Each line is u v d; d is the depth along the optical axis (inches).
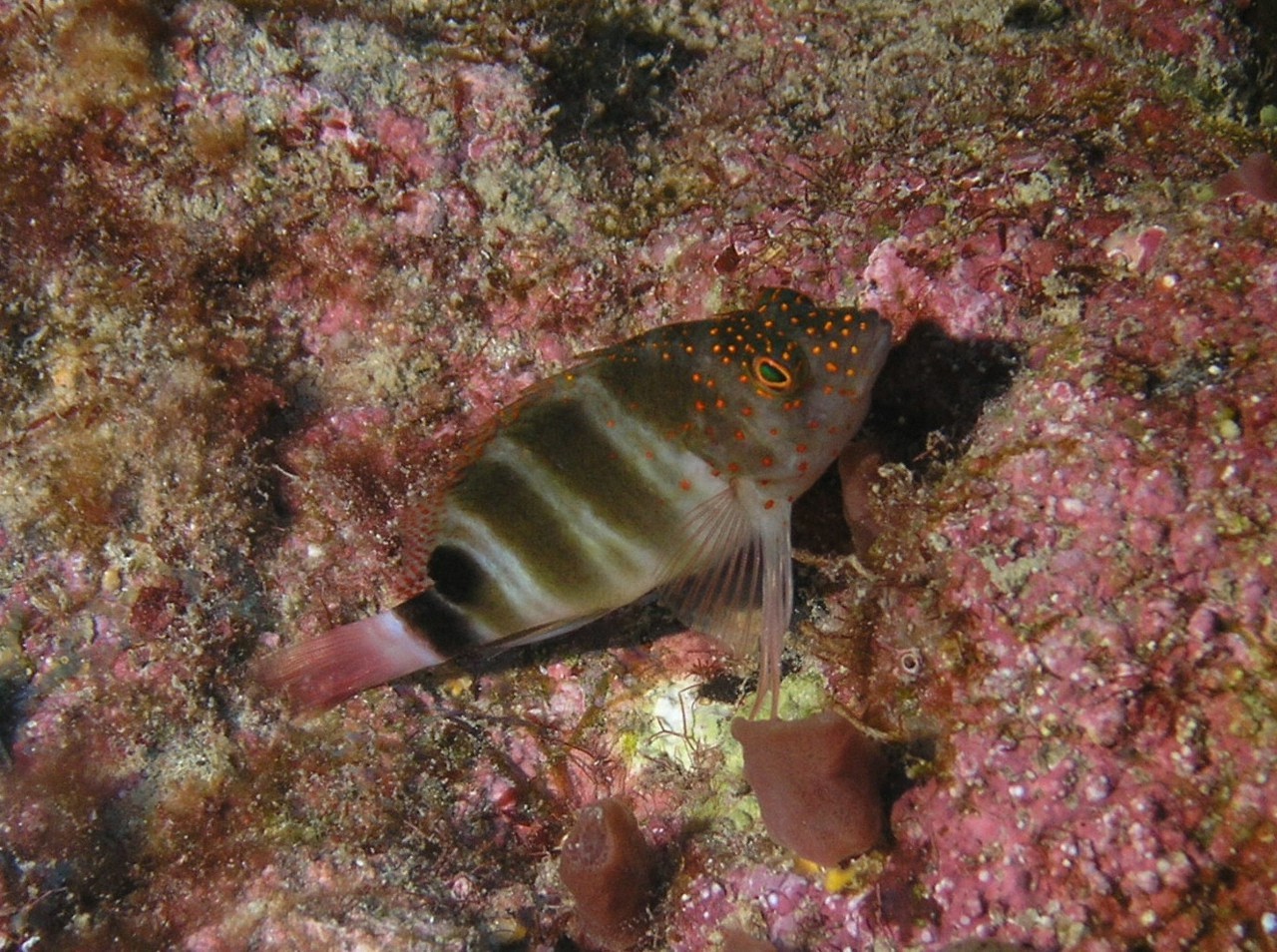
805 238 6.1
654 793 6.0
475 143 6.4
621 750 6.2
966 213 5.7
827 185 6.3
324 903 5.8
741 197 6.4
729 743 5.9
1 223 6.2
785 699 5.9
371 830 6.0
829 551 6.0
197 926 5.9
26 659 6.1
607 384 5.4
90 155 6.2
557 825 6.2
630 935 5.6
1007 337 5.6
